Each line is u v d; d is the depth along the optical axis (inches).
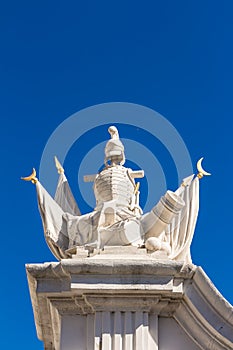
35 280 256.8
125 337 243.0
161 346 249.8
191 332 253.0
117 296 249.0
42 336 292.2
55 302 255.1
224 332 249.4
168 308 254.4
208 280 251.6
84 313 253.4
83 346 247.9
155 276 250.2
